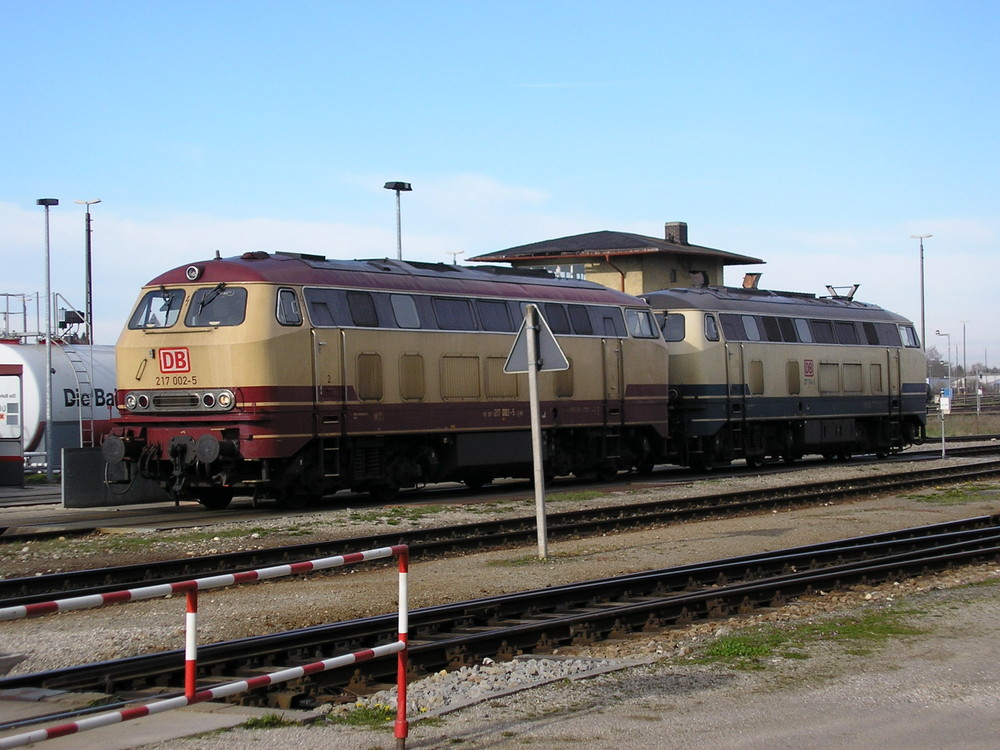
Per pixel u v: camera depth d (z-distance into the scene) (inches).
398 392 927.7
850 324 1460.4
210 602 534.6
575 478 1235.2
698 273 1375.5
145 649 438.6
